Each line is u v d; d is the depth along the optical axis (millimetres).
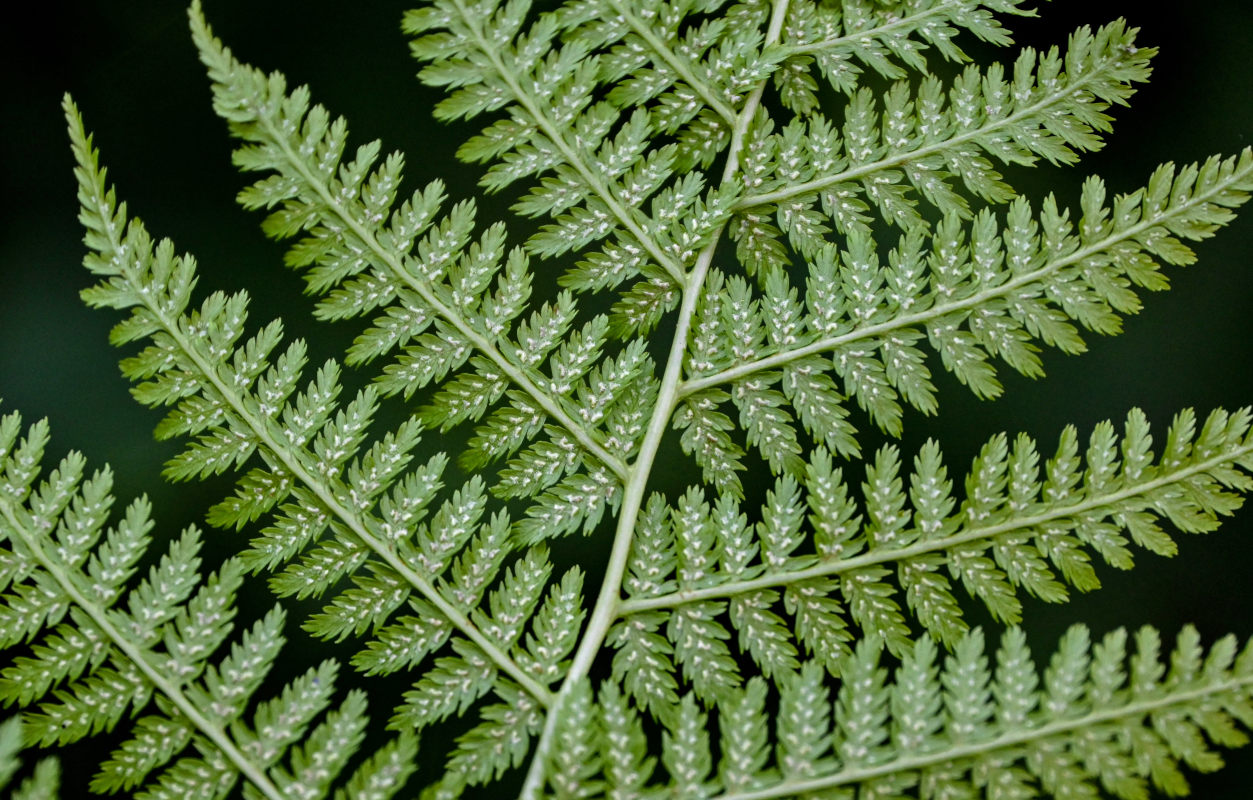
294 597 506
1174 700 404
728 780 406
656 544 427
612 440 431
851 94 436
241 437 424
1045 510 419
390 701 502
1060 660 406
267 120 420
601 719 409
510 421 430
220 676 412
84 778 493
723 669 421
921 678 407
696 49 436
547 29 430
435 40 428
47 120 538
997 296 429
